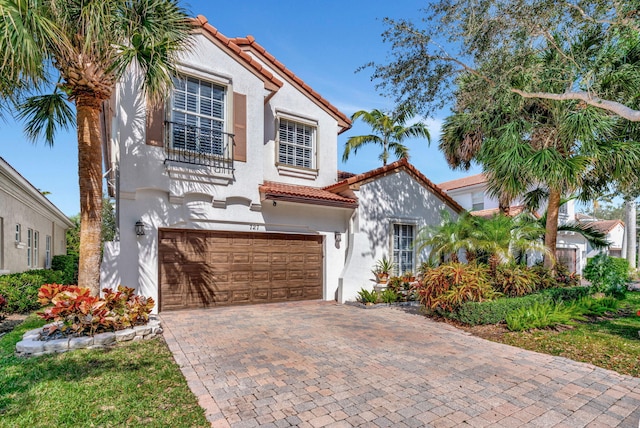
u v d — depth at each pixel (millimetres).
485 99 10922
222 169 10562
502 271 10438
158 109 9695
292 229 12250
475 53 10305
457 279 9430
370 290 13141
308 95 13711
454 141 14883
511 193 11188
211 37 10508
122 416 4109
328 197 12141
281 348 6922
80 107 7594
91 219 7633
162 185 9656
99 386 4891
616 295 14922
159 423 3998
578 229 16547
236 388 5031
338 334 8094
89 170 7641
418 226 14789
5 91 6867
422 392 5039
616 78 9953
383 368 5965
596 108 9992
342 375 5605
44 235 18969
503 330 8578
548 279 11578
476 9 9453
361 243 13102
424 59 11141
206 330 8109
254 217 11289
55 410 4207
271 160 12742
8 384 4895
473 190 25656
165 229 10023
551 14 9016
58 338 6566
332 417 4270
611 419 4406
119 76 7438
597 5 8914
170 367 5699
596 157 10383
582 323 9727
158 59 7180
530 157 10203
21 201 14398
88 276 7527
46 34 6016
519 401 4840
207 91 10555
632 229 27844
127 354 6273
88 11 6285
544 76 10477
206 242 10695
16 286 10648
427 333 8383
